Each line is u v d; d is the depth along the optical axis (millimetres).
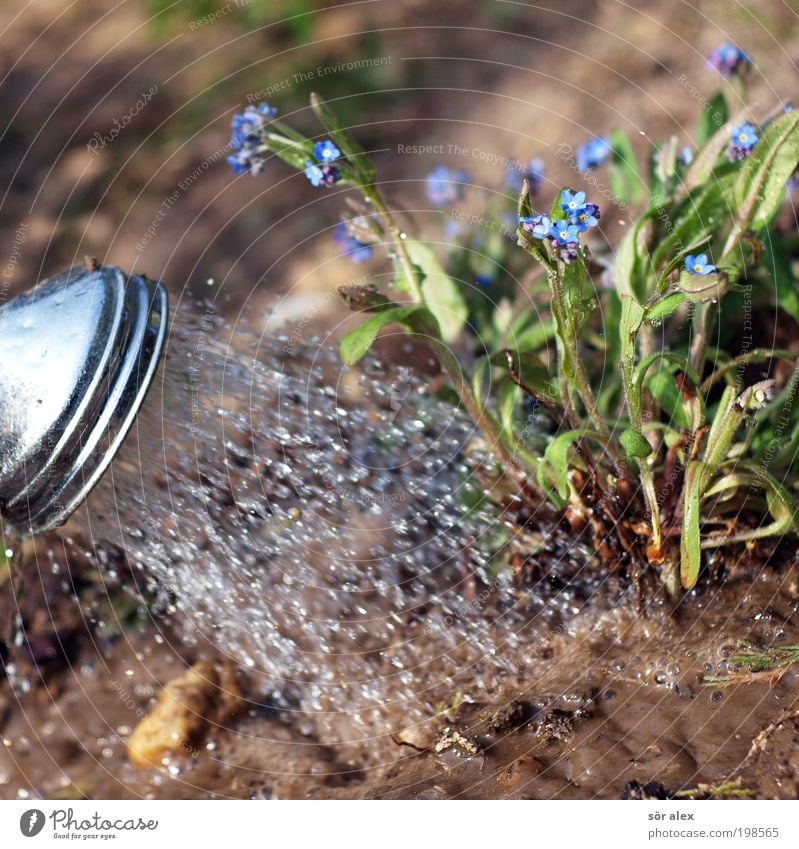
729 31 1452
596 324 1318
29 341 1216
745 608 1219
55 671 1288
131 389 1217
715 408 1256
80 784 1255
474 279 1344
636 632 1227
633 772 1187
